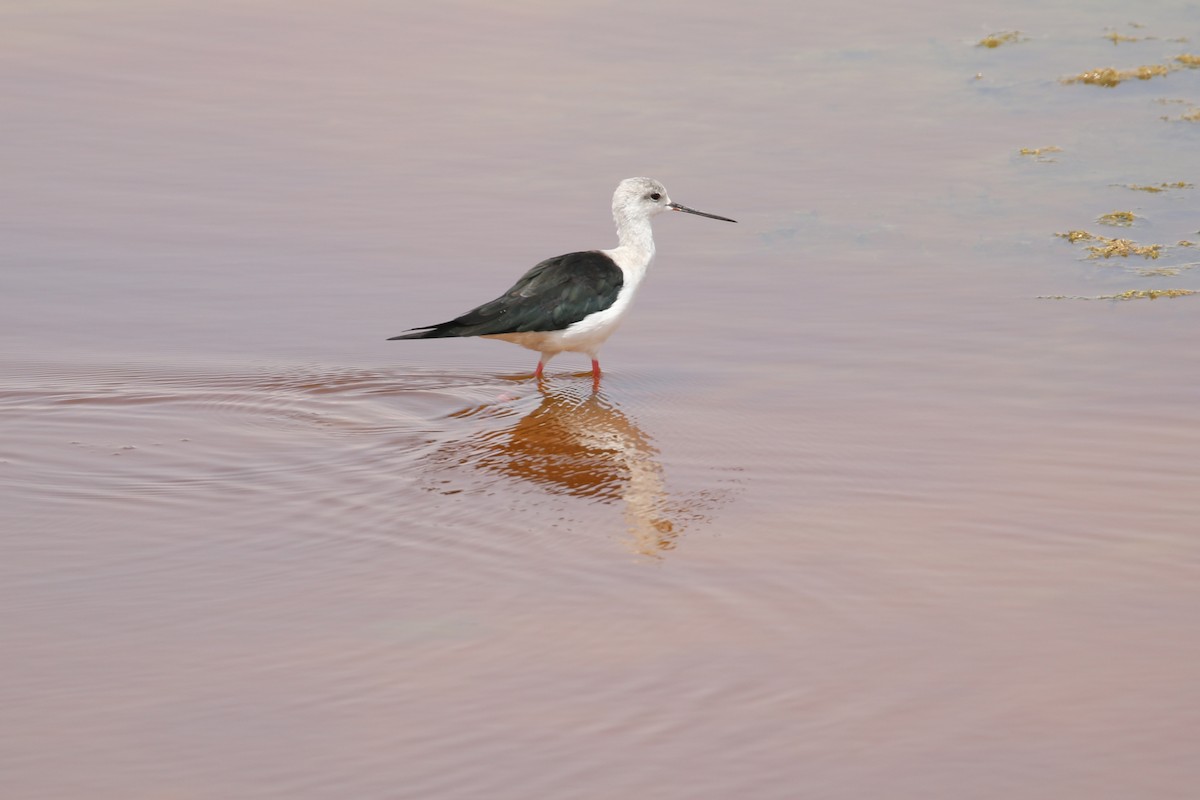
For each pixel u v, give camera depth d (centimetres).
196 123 2223
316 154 2105
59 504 1126
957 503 1123
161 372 1423
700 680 859
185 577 1003
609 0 2883
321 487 1173
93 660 884
